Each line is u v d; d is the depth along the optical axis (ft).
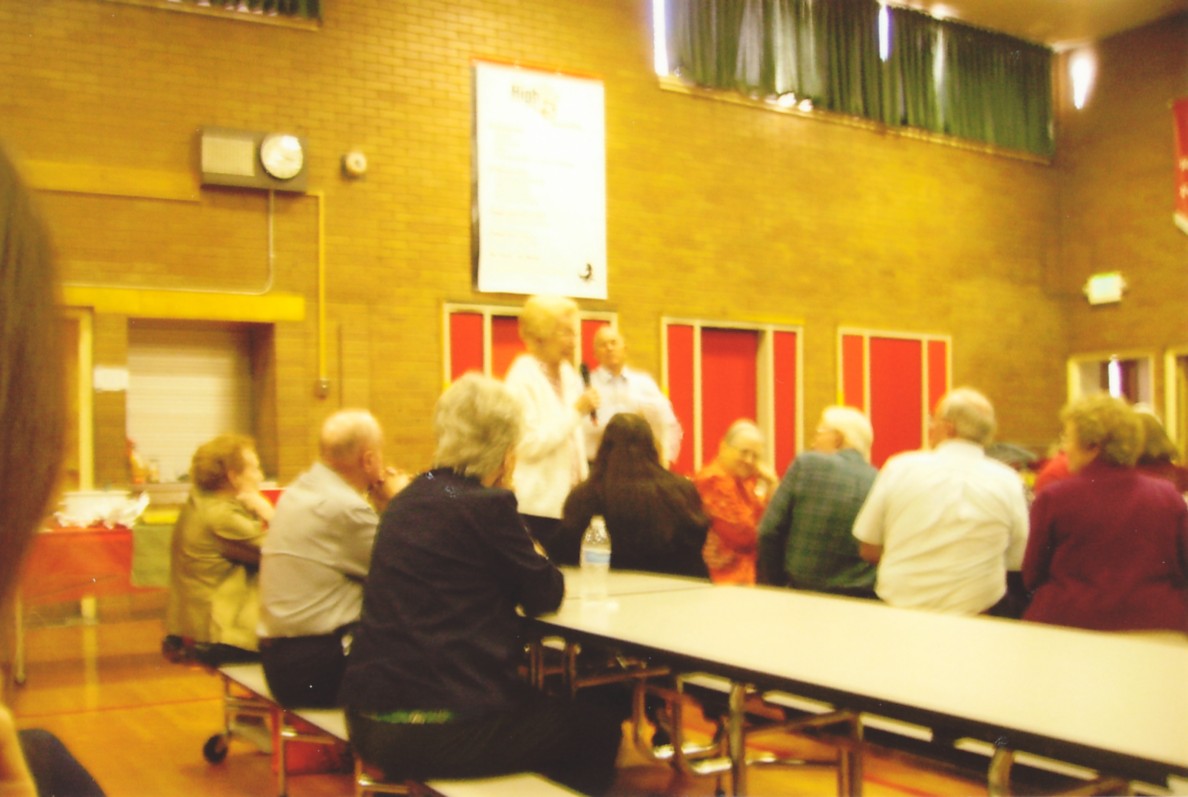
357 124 22.45
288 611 9.54
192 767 12.18
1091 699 5.64
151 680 16.40
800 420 28.94
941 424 10.29
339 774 11.76
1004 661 6.66
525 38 24.64
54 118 19.48
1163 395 32.76
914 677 6.16
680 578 10.53
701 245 27.30
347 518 9.53
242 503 12.72
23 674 16.21
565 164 25.09
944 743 8.20
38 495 1.00
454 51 23.66
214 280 20.89
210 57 20.90
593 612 8.47
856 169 30.37
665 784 11.02
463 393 8.16
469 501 7.70
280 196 21.61
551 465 12.23
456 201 23.65
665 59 27.09
